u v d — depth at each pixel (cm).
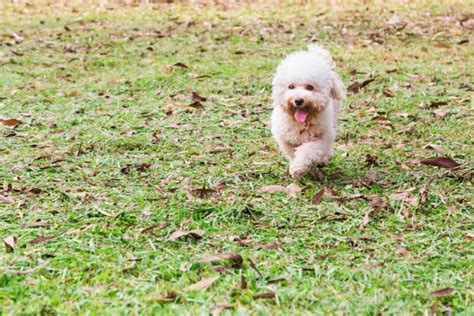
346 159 729
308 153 662
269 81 1037
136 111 909
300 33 1370
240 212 580
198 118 876
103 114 897
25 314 430
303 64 670
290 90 662
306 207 597
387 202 601
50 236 539
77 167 707
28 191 636
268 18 1531
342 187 654
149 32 1402
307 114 660
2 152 753
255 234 548
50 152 753
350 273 481
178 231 538
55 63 1176
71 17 1583
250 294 451
